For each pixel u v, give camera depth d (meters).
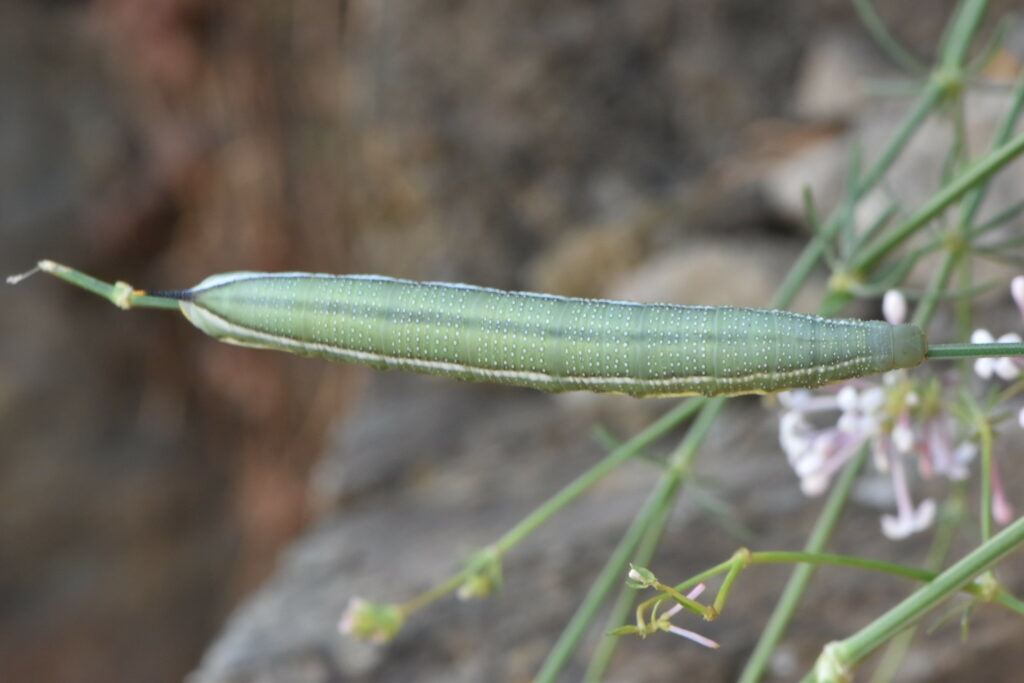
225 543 0.97
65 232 1.00
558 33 0.58
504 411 0.54
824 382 0.21
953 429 0.27
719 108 0.57
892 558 0.38
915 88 0.37
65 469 0.98
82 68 1.03
